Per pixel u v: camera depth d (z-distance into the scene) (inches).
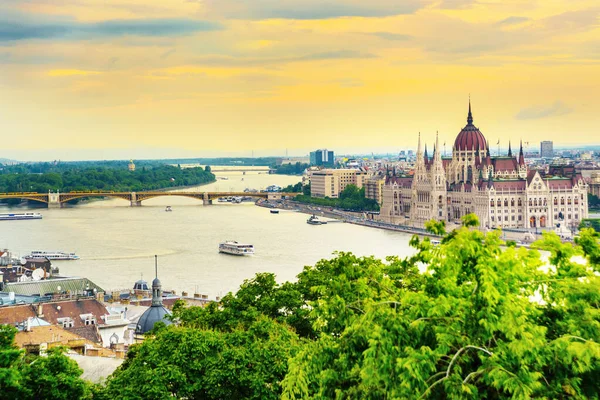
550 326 3521.2
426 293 3732.8
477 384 3265.3
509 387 2979.8
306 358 3804.1
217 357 5044.3
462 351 3262.8
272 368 4913.9
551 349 3152.1
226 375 4862.2
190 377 4982.8
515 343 3085.6
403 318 3435.0
